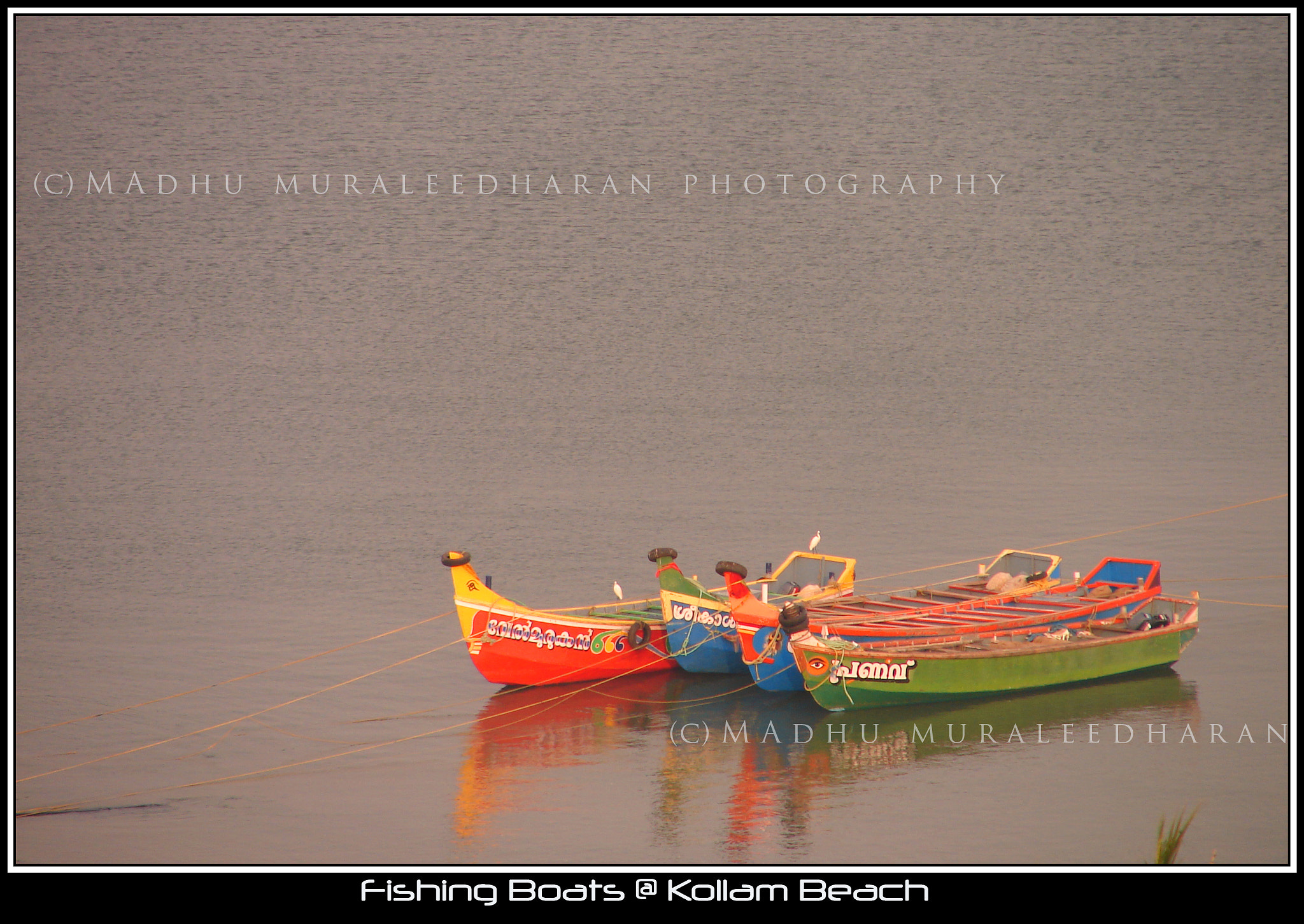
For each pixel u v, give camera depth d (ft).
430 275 377.30
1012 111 417.08
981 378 288.92
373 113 417.28
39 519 173.58
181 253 379.35
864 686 93.45
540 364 304.50
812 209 405.59
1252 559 144.15
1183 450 216.95
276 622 126.11
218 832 79.36
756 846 75.56
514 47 424.05
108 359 305.12
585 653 104.32
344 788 85.40
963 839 76.02
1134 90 417.90
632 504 179.01
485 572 144.97
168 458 217.36
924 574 139.44
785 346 319.68
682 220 400.47
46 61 409.08
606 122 422.82
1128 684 101.91
